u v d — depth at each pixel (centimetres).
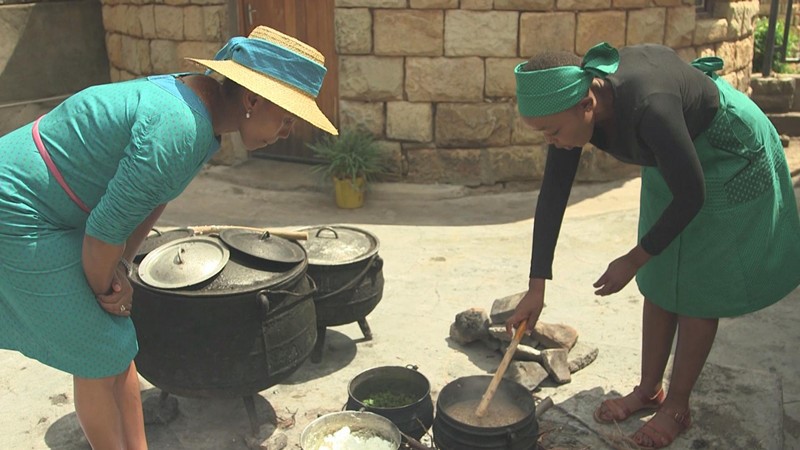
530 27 636
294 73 234
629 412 324
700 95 257
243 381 306
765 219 278
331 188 688
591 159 692
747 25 790
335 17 652
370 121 669
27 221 229
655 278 296
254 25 705
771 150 281
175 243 318
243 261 313
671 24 679
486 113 657
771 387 337
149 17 739
